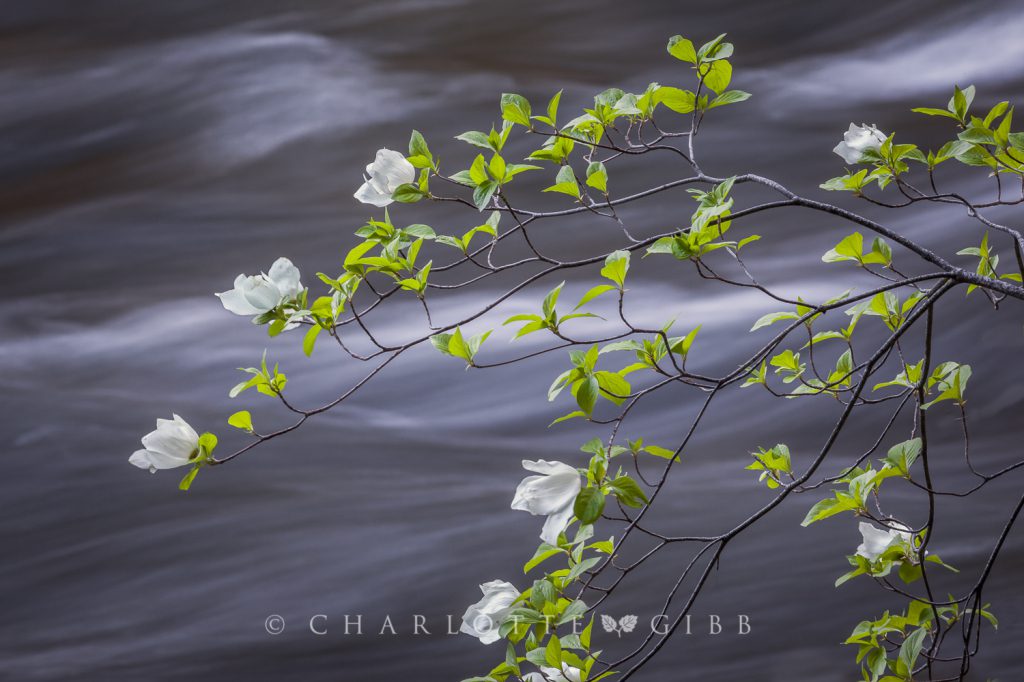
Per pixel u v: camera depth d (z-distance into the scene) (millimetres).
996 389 9344
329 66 17750
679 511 8164
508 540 8016
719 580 7203
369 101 16859
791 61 18109
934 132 15734
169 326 12367
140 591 7727
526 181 14453
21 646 7203
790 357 3625
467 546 7957
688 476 8828
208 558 7973
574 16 19500
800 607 6895
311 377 11078
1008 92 16547
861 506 3475
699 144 15281
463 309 12039
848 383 3594
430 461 9469
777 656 6504
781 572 7242
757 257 12414
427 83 17500
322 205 14969
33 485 8992
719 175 14594
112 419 10234
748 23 19016
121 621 7426
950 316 10016
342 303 3381
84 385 11258
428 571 7699
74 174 16078
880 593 6949
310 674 6828
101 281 13562
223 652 7020
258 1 19641
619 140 14500
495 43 18891
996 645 6230
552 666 3281
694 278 12195
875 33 18188
